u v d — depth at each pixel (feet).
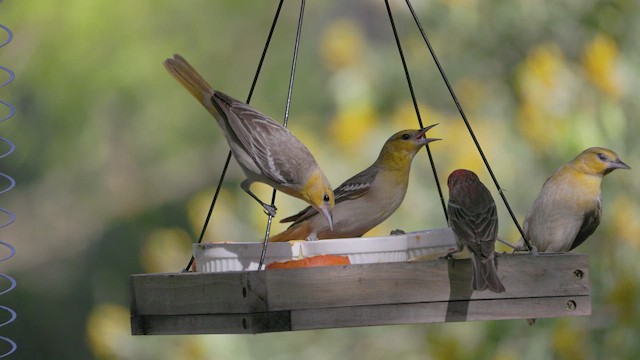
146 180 65.57
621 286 38.37
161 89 63.16
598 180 35.73
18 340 64.44
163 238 45.91
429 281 27.40
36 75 61.16
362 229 35.32
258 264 29.91
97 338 43.75
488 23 44.70
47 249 65.87
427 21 45.60
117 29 61.98
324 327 26.43
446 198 41.47
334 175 43.21
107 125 63.36
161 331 28.17
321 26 67.05
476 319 27.68
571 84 40.78
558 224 36.01
